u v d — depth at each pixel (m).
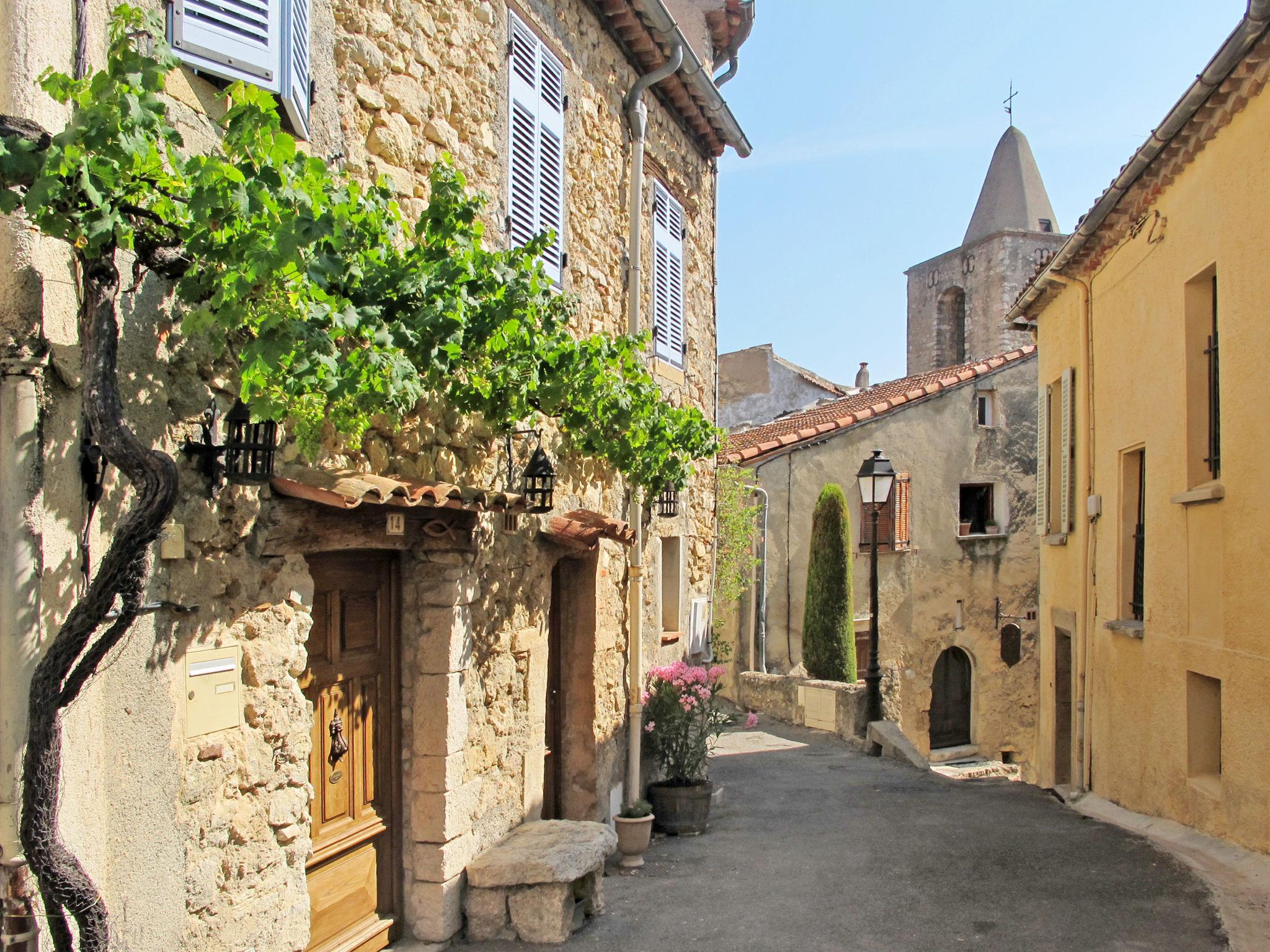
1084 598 9.80
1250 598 6.29
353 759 4.74
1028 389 18.03
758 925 5.45
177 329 3.44
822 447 16.06
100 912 2.50
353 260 3.49
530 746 6.12
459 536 5.07
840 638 14.77
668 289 9.05
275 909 3.88
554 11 6.74
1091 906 5.67
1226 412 6.63
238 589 3.73
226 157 2.98
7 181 2.58
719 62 11.10
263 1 3.77
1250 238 6.29
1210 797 6.86
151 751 3.27
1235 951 4.86
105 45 3.19
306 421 3.68
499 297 4.31
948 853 7.03
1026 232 28.86
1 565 2.74
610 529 6.44
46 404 2.87
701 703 8.26
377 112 4.82
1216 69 6.01
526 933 5.11
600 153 7.54
